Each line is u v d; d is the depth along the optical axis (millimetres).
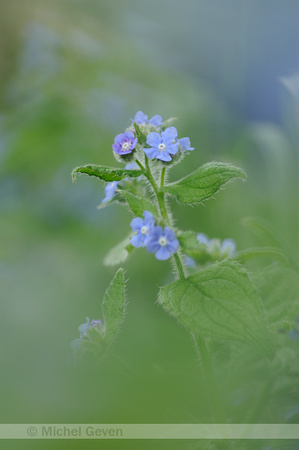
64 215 701
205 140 776
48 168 743
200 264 488
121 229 694
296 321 452
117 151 426
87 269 609
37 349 458
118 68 853
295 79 683
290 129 713
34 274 599
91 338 419
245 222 485
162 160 424
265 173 708
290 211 646
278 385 439
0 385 396
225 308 404
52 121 773
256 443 423
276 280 448
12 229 673
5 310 519
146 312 482
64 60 841
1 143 769
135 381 397
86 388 392
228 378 441
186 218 640
